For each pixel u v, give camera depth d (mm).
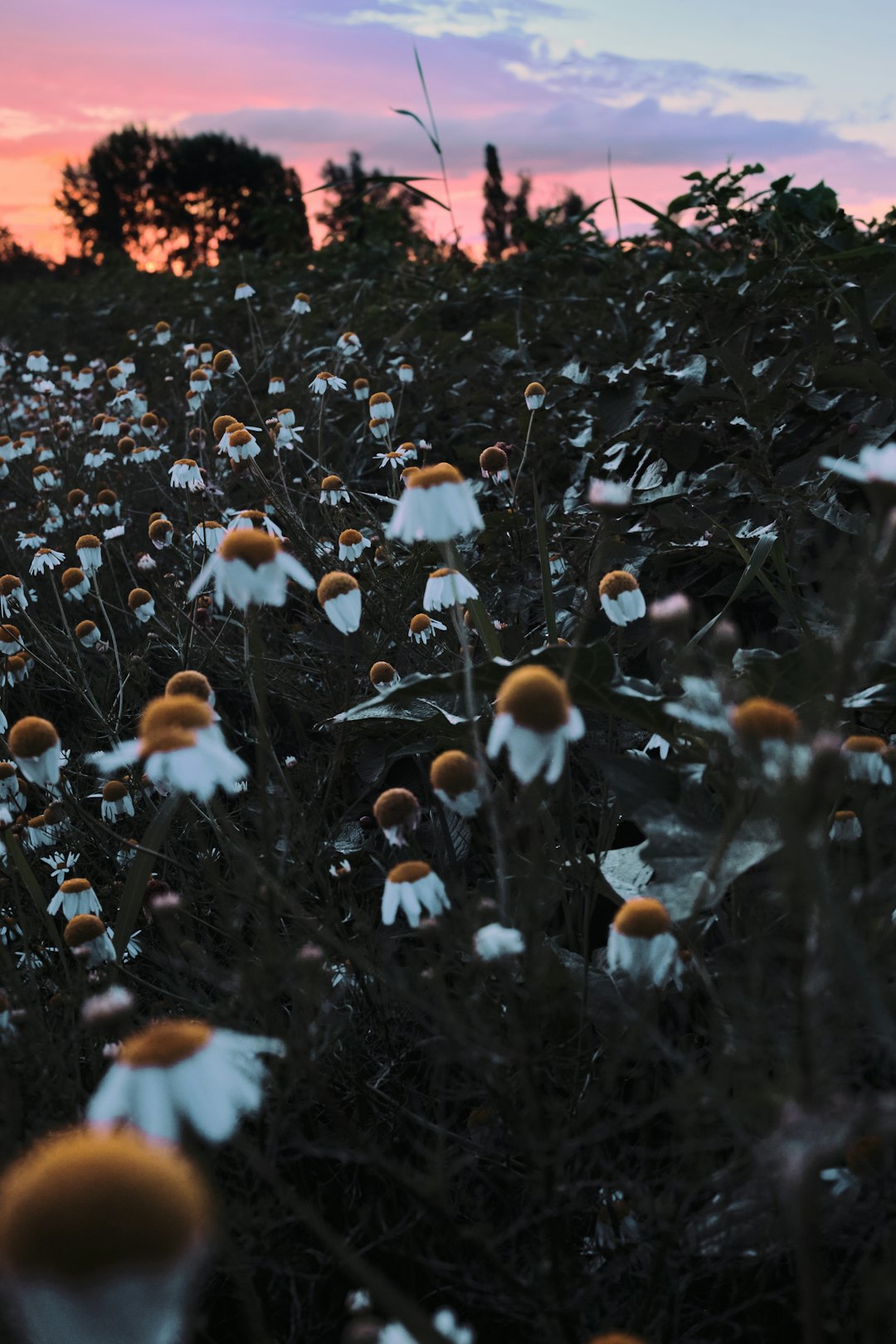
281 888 1823
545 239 6668
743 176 5551
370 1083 1797
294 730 3297
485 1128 1700
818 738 1070
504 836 1576
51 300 12445
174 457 4945
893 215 5070
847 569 1673
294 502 4059
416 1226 1591
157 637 3340
